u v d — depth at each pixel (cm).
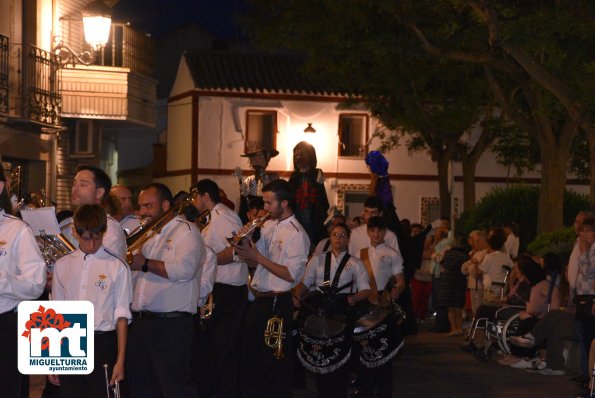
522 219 2639
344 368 1038
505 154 3544
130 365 864
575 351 1388
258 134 3638
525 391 1246
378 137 3697
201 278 947
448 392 1233
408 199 3775
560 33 1736
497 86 2238
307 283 1059
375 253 1159
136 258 840
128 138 4272
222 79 3634
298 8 2562
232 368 1011
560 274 1463
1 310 731
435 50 1988
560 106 2008
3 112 1789
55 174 2094
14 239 720
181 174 3709
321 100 3650
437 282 2033
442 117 2888
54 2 2041
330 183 3659
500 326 1490
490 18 1680
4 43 1814
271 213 955
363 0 2136
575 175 3788
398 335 1100
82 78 2173
